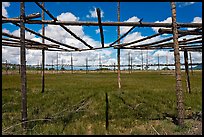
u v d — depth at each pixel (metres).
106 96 11.49
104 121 7.81
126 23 6.79
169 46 11.65
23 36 6.51
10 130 6.43
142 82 26.75
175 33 7.10
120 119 7.98
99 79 32.69
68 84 22.44
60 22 6.62
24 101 6.59
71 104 10.36
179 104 7.09
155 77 38.94
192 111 9.41
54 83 24.05
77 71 72.19
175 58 7.18
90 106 10.06
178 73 7.15
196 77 36.06
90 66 49.94
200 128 6.94
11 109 9.53
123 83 24.75
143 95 12.43
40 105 10.06
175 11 7.04
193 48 13.16
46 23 6.61
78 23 6.65
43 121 7.51
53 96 12.22
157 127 6.95
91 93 13.20
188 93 13.89
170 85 21.91
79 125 7.16
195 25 7.17
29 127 6.71
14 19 6.49
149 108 9.54
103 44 10.33
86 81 27.97
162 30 7.41
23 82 6.62
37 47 11.90
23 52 6.57
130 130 6.82
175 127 6.88
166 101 11.00
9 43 9.89
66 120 7.71
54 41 8.91
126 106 9.92
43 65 14.04
